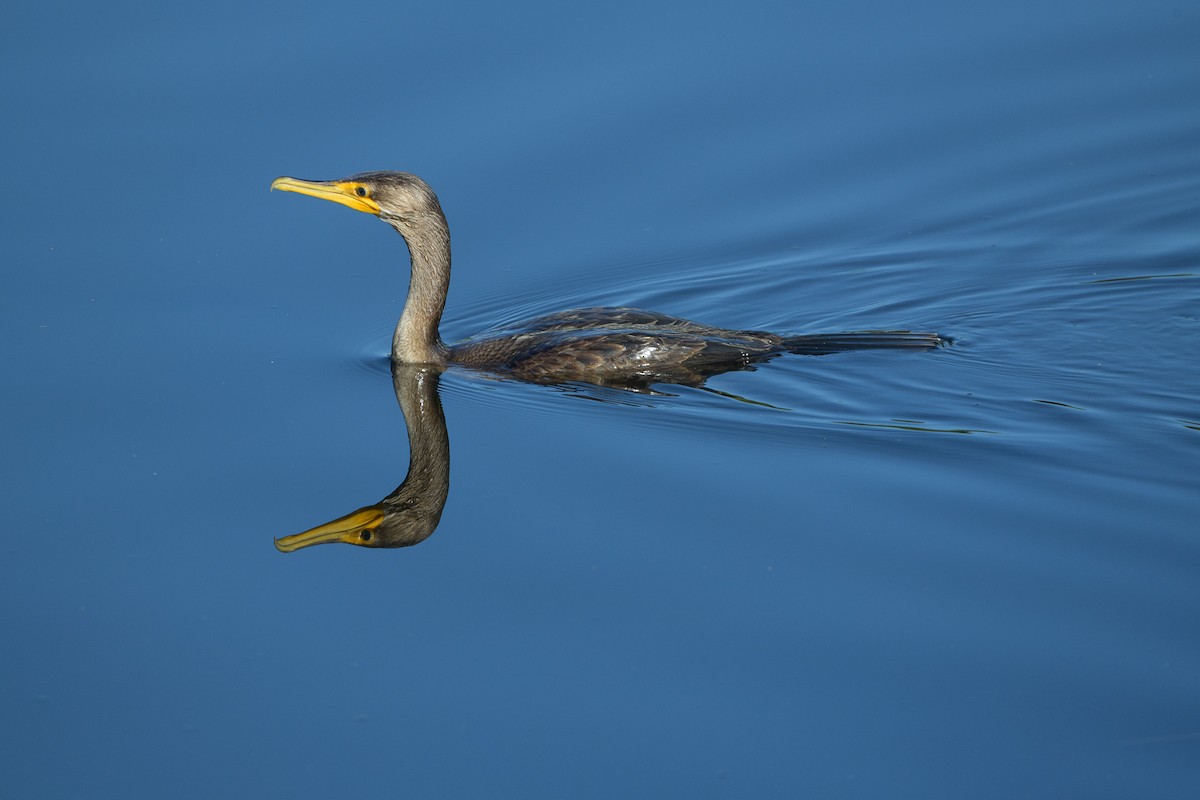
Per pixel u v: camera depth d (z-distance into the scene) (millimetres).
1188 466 12453
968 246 17719
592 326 15312
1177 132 19188
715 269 17500
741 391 14367
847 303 16859
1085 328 15695
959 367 14766
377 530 12234
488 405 14336
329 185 15078
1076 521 11648
